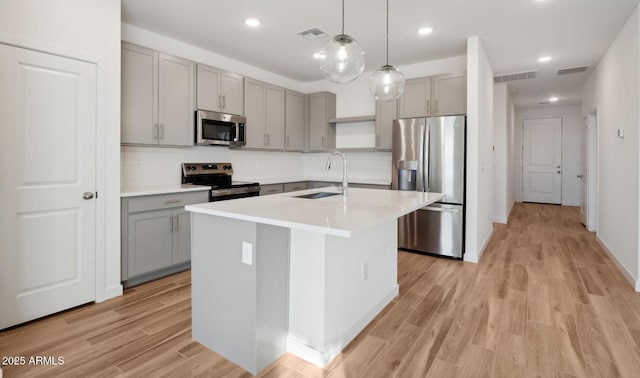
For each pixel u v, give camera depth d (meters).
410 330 2.29
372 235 2.47
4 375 1.76
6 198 2.20
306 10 3.10
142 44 3.54
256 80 4.59
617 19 3.28
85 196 2.57
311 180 5.30
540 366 1.87
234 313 1.91
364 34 3.66
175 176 3.97
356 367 1.89
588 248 4.43
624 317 2.45
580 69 5.01
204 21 3.35
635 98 3.09
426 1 2.92
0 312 2.20
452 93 4.21
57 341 2.11
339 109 5.59
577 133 8.42
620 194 3.56
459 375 1.80
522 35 3.68
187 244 3.43
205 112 3.85
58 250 2.46
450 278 3.30
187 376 1.79
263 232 1.85
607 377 1.78
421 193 2.97
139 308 2.59
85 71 2.55
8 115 2.19
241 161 4.79
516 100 7.68
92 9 2.58
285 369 1.88
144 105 3.35
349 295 2.19
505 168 6.19
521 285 3.11
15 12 2.20
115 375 1.78
